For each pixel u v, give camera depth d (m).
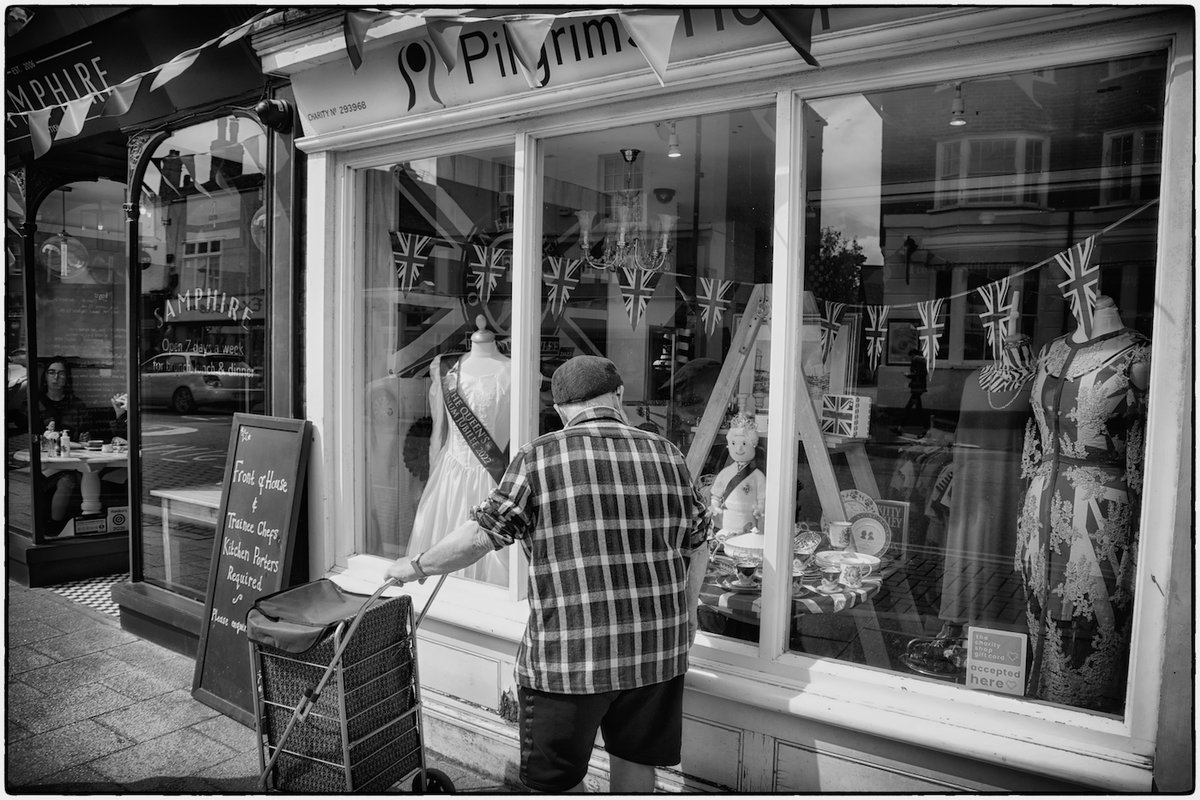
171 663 3.97
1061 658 2.26
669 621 2.09
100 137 4.68
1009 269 2.44
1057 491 2.29
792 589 2.54
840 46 2.20
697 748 2.55
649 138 2.85
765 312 2.74
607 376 2.21
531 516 2.08
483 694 3.06
